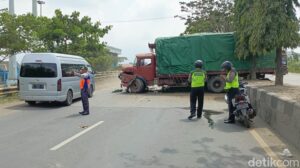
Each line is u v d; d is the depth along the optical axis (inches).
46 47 1148.5
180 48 897.5
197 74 477.7
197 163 263.7
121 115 517.3
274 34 622.5
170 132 384.2
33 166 258.8
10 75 993.5
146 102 692.1
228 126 420.2
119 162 267.1
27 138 358.3
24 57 629.3
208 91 909.2
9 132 392.5
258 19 636.1
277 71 645.3
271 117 410.0
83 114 527.5
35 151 303.3
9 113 551.8
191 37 895.1
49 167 255.9
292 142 321.7
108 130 396.8
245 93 433.1
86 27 1347.2
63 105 646.5
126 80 918.4
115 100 732.0
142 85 912.3
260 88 521.7
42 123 452.1
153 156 283.7
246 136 360.2
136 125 429.7
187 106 624.4
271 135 364.5
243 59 889.5
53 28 1211.2
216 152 295.7
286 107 343.9
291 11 630.5
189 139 347.6
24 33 882.8
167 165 259.0
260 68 908.0
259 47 651.5
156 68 908.0
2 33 832.3
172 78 904.3
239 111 415.5
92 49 1416.1
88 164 262.4
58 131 394.3
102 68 1796.3
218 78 878.4
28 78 620.7
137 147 314.0
